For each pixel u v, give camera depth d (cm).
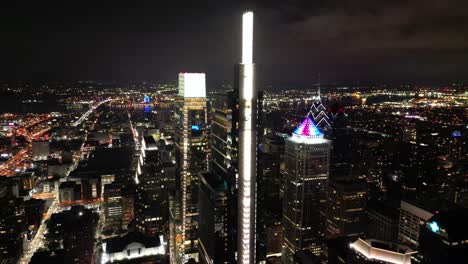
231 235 19412
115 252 18975
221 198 19488
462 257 10825
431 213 18938
